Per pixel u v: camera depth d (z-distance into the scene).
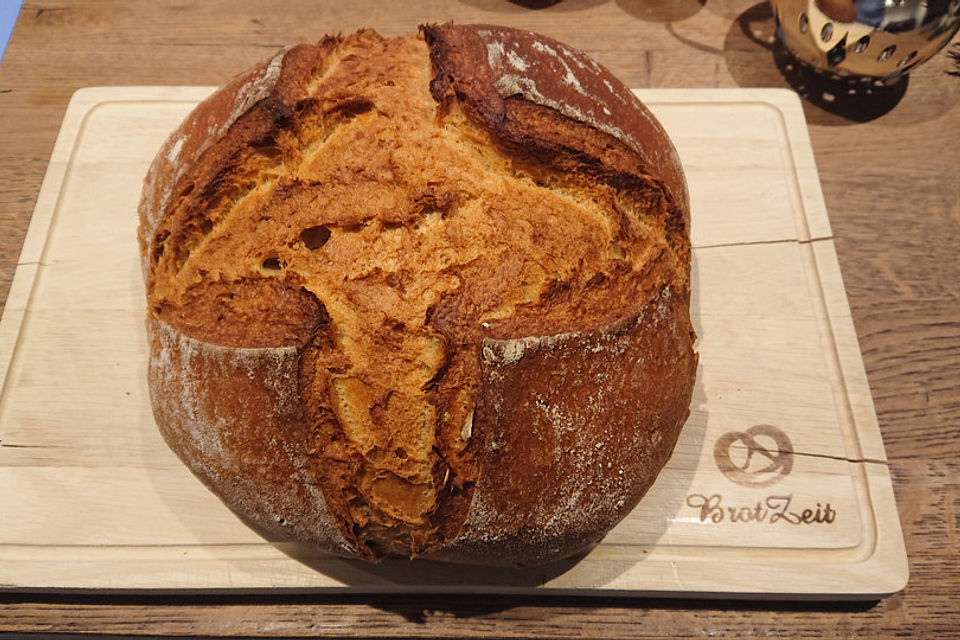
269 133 0.52
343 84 0.54
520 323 0.50
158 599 0.56
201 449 0.52
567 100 0.54
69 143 0.66
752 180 0.66
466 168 0.52
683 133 0.67
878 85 0.72
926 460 0.60
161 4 0.75
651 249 0.54
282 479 0.51
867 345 0.63
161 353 0.53
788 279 0.63
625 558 0.56
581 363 0.51
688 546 0.57
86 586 0.55
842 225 0.67
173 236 0.53
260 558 0.56
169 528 0.56
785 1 0.69
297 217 0.52
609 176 0.53
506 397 0.50
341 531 0.52
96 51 0.73
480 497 0.51
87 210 0.64
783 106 0.68
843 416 0.60
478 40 0.55
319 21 0.75
